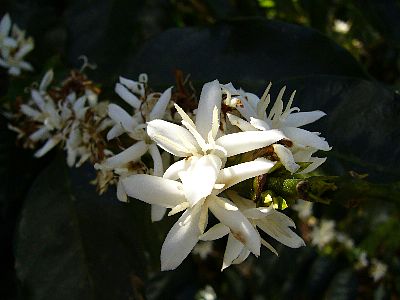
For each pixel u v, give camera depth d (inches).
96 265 5.1
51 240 5.2
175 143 3.2
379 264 9.0
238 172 3.0
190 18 8.0
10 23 5.8
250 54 5.1
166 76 5.2
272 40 5.1
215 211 3.0
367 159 4.4
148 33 6.9
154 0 7.0
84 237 5.2
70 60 5.9
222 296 8.8
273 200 3.0
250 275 8.7
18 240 5.1
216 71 5.1
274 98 4.7
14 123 5.6
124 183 3.1
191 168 3.1
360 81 4.6
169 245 3.1
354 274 8.6
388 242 8.8
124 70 5.6
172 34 5.3
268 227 3.1
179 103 3.9
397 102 4.5
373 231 8.8
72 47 6.0
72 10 6.0
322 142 3.2
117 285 5.1
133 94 4.3
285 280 8.6
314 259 8.8
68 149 4.7
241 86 5.0
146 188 3.1
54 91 4.9
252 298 8.8
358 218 8.8
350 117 4.5
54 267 5.1
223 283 8.8
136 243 5.2
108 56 5.9
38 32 6.1
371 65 9.3
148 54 5.3
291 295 8.6
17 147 5.6
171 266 3.1
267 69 5.0
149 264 5.5
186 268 8.5
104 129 4.4
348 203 2.9
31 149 5.6
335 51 5.0
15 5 6.2
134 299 5.1
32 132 5.2
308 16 7.0
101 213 5.3
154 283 8.1
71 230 5.2
